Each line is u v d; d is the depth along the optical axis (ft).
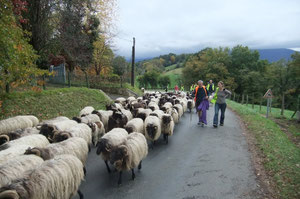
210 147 27.73
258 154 24.93
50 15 66.69
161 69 447.42
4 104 36.58
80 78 81.66
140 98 60.34
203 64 203.00
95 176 20.03
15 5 34.81
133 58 107.24
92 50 91.91
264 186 17.74
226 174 20.13
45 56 73.20
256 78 157.79
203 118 39.09
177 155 25.12
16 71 32.09
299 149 26.71
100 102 57.47
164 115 29.40
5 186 11.87
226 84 176.24
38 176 13.02
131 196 16.71
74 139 20.11
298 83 102.27
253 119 44.80
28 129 24.47
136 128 26.55
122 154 17.74
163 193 17.13
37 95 44.29
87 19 85.20
